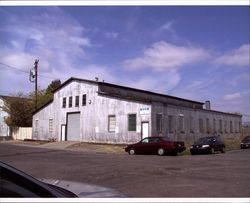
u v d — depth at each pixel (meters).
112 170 14.65
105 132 35.38
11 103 48.94
